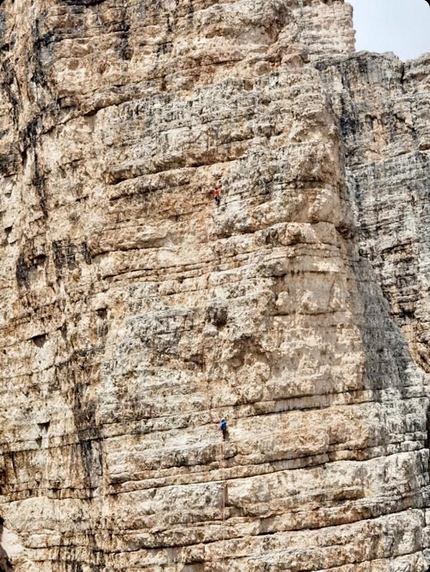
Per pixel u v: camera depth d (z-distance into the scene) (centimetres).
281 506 2192
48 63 2573
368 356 2345
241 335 2231
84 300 2455
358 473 2244
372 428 2283
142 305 2345
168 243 2364
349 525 2212
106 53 2509
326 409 2250
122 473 2267
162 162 2381
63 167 2536
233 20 2434
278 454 2205
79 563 2405
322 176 2297
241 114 2352
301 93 2331
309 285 2266
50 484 2550
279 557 2162
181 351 2286
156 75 2450
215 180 2348
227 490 2205
